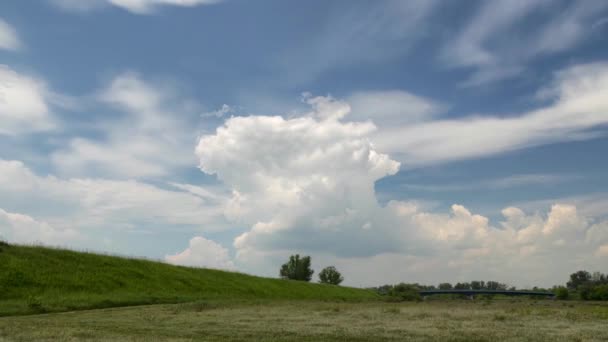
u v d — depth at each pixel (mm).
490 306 36219
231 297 52469
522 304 39844
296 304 36875
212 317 25500
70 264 48750
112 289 45938
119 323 22094
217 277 64500
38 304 31844
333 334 18031
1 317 26734
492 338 17156
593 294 75125
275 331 18828
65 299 37531
